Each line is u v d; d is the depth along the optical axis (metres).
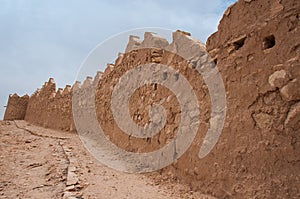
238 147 2.64
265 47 2.55
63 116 11.89
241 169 2.55
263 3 2.64
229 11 3.16
